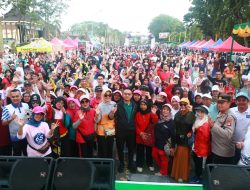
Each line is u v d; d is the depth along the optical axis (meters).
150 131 6.42
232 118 5.16
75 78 12.39
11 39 55.78
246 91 9.12
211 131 5.38
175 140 6.07
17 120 5.24
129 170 6.61
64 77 12.85
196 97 7.47
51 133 5.30
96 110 6.12
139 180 6.16
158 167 6.86
